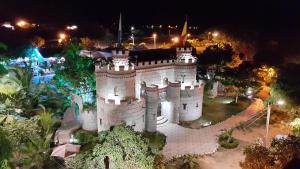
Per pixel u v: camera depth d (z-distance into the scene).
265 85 93.06
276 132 61.62
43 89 70.12
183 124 65.38
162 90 63.38
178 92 63.44
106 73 56.97
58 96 70.94
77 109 63.69
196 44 125.56
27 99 59.44
